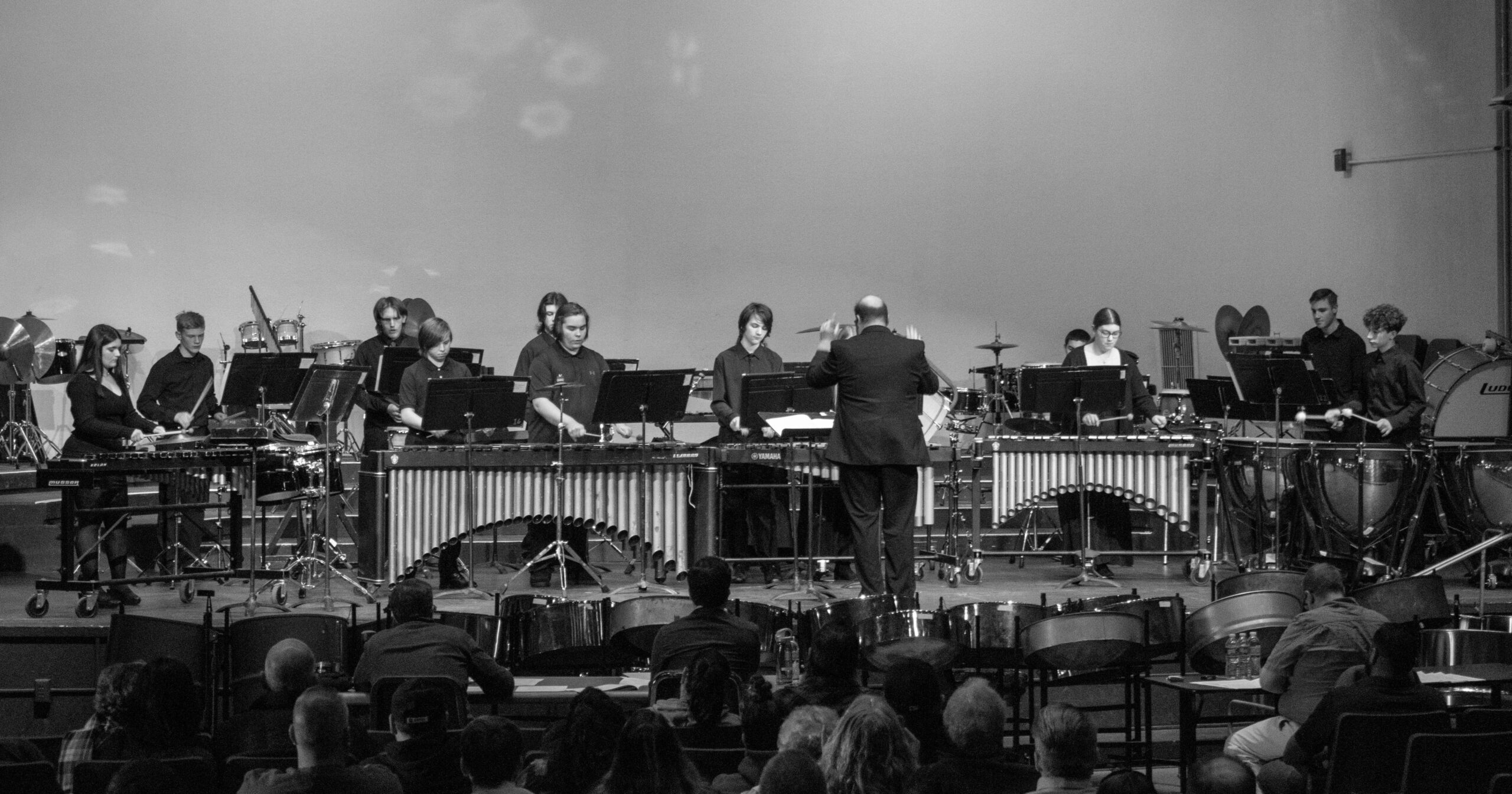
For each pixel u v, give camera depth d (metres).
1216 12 15.23
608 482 8.91
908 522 8.30
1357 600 7.48
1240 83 15.26
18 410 12.55
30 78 13.58
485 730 4.52
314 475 9.17
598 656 7.66
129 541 10.05
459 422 8.64
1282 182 15.26
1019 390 9.34
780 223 14.90
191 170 13.81
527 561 9.84
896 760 4.39
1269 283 15.27
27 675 7.97
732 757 5.35
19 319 12.73
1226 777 4.27
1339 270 15.13
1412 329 14.76
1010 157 15.16
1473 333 14.29
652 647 7.17
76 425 9.08
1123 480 9.54
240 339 13.61
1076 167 15.22
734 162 14.83
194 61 13.83
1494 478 9.22
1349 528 9.38
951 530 10.36
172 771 4.35
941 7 15.08
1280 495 9.65
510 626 7.50
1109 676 8.09
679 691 6.31
